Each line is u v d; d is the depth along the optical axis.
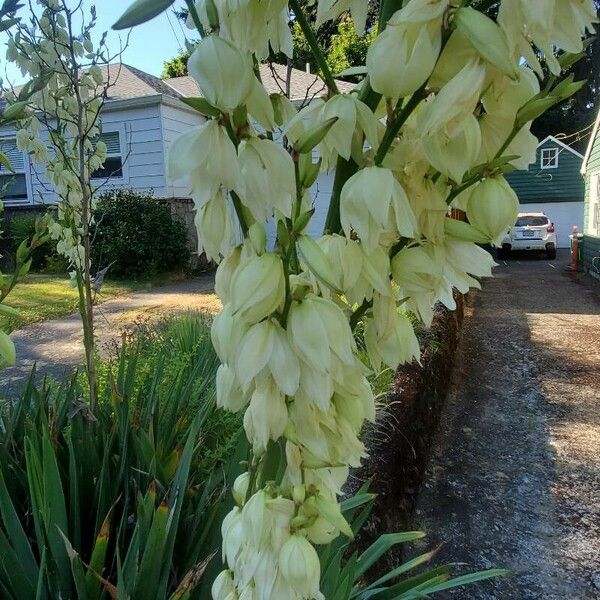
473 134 0.64
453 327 6.97
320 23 0.73
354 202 0.69
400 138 0.76
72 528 1.66
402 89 0.63
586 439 4.46
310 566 0.78
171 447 2.19
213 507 1.63
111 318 7.45
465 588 2.82
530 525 3.34
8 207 12.31
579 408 5.14
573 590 2.81
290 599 0.80
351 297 0.78
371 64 0.63
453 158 0.65
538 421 4.86
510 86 0.68
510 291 12.32
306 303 0.71
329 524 0.83
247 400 0.83
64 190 2.56
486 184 0.71
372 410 0.85
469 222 0.75
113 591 1.29
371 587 1.73
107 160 12.36
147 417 2.21
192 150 0.67
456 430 4.69
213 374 2.93
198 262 12.09
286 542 0.80
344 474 0.88
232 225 0.78
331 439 0.81
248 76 0.66
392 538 1.78
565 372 6.25
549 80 0.66
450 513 3.45
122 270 10.82
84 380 3.00
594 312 9.70
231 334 0.75
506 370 6.40
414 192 0.74
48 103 2.55
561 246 23.33
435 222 0.75
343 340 0.71
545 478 3.87
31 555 1.49
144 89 12.19
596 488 3.72
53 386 2.64
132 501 1.80
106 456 1.71
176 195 12.32
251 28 0.71
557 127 33.12
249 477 0.91
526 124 0.71
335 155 0.83
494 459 4.16
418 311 0.84
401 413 3.57
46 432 1.51
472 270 0.76
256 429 0.76
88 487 1.80
